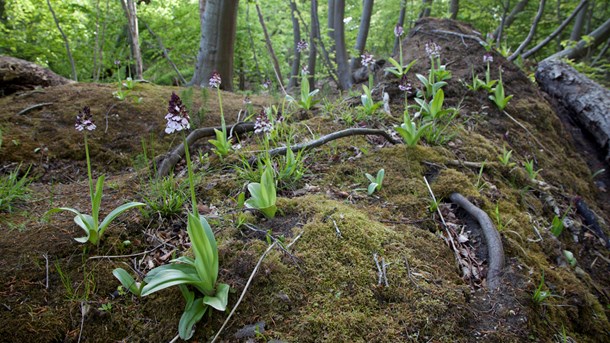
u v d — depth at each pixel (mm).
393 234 2383
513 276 2254
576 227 3383
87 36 9828
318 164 3193
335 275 2043
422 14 10297
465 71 5273
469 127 4227
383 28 12695
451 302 1977
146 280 1820
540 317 2088
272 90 4984
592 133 5352
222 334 1779
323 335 1769
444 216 2748
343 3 7488
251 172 2879
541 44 8555
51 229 2334
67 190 3117
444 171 3135
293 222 2416
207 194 2766
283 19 12891
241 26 10344
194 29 10250
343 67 7781
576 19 11469
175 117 1874
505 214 2893
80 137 4137
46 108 4488
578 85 5633
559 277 2463
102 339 1786
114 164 3969
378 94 4617
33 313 1819
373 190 2820
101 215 2508
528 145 4348
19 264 2047
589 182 4688
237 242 2193
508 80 5352
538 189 3615
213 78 3229
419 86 4703
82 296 1912
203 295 1905
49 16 8922
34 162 3713
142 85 5508
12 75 4980
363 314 1873
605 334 2285
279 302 1895
